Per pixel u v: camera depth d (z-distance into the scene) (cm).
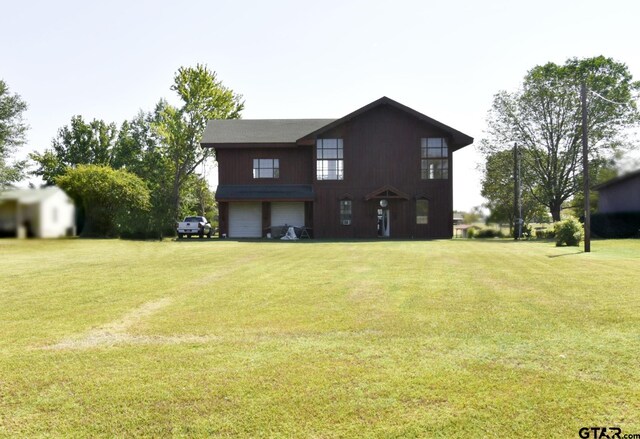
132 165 5562
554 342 485
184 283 877
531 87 3388
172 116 4031
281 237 2772
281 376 400
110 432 313
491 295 736
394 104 2786
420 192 2867
